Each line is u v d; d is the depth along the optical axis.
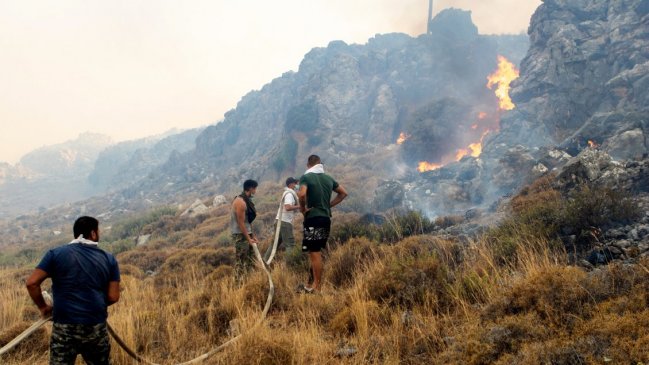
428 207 21.23
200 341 4.58
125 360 4.00
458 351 3.17
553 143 34.09
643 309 2.89
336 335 4.25
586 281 3.40
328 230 6.08
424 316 4.22
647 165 9.27
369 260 6.50
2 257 29.66
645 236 5.38
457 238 8.03
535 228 6.18
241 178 76.56
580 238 5.83
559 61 38.50
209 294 6.02
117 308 6.02
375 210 21.38
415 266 5.12
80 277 3.14
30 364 4.14
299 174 65.19
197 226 26.94
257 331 3.90
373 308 4.46
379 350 3.64
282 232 8.60
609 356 2.50
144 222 33.94
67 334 3.07
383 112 68.50
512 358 2.77
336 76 77.75
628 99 32.50
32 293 3.10
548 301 3.31
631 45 35.94
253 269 7.12
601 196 6.28
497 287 4.23
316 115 73.62
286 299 5.48
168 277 10.29
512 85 42.56
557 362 2.61
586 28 39.94
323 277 6.73
